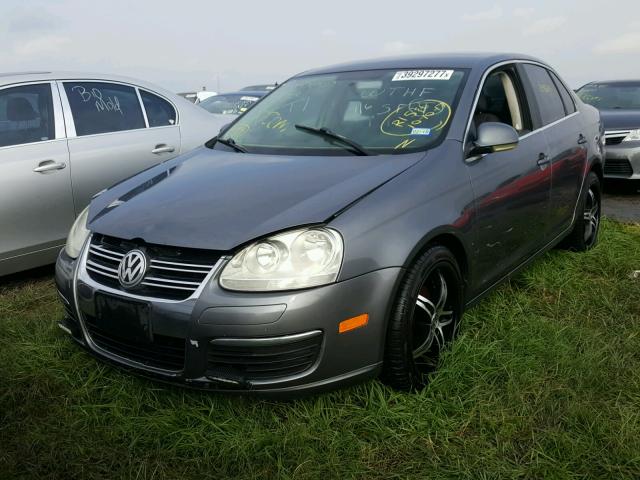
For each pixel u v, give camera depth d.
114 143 4.74
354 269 2.36
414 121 3.20
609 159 7.48
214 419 2.52
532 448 2.31
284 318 2.25
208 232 2.40
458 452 2.32
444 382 2.69
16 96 4.35
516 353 2.99
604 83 9.91
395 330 2.52
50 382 2.82
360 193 2.55
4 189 4.07
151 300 2.38
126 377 2.82
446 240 2.82
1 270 4.14
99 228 2.69
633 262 4.40
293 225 2.36
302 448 2.32
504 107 3.63
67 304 2.77
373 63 3.88
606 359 2.93
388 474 2.23
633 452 2.25
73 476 2.25
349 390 2.65
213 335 2.29
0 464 2.30
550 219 3.95
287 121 3.58
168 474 2.26
